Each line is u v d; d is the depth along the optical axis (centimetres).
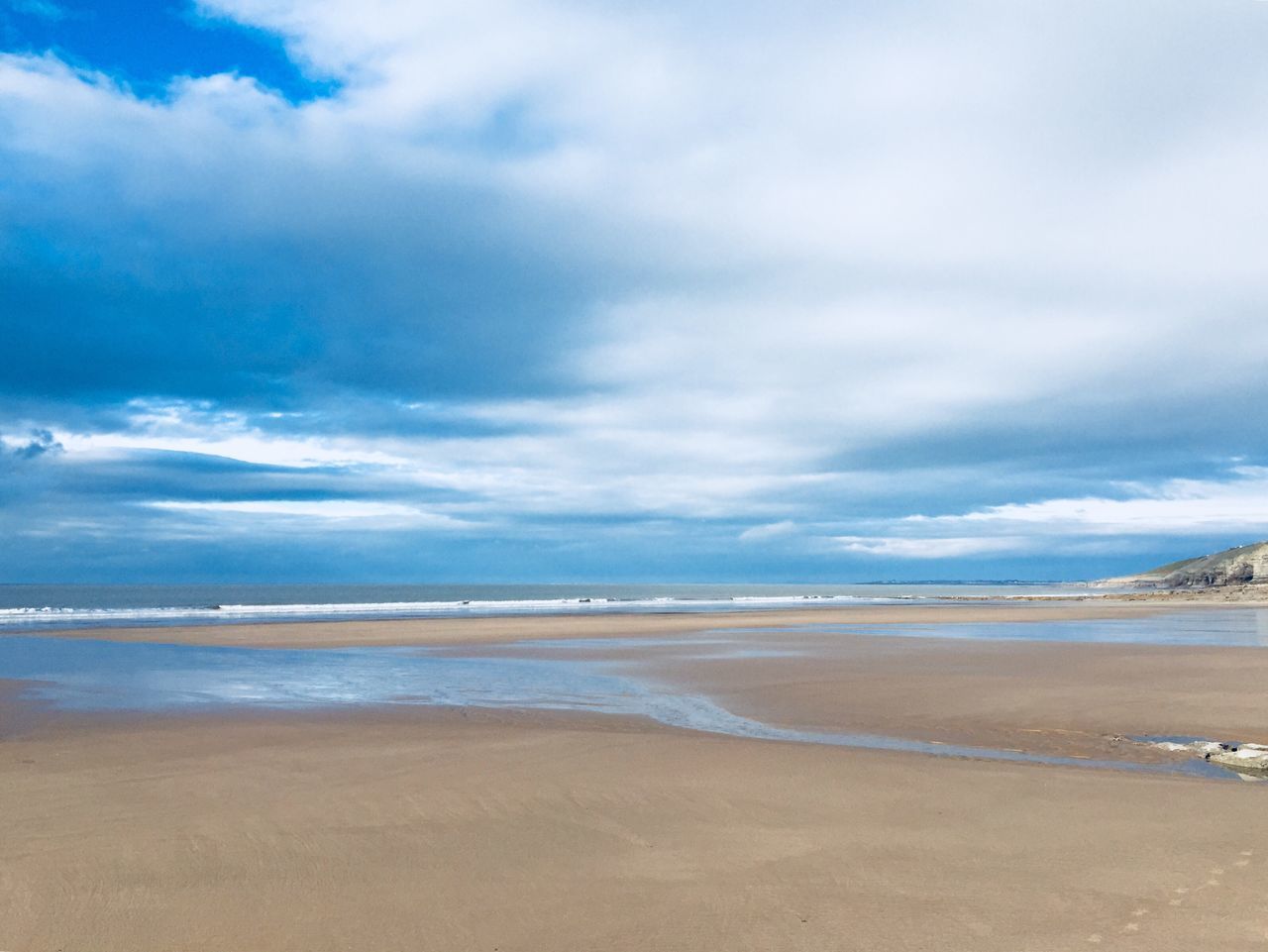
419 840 711
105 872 632
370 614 5456
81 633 3475
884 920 546
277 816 778
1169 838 721
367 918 549
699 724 1451
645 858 670
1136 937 518
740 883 615
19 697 1633
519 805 820
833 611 6353
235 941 516
